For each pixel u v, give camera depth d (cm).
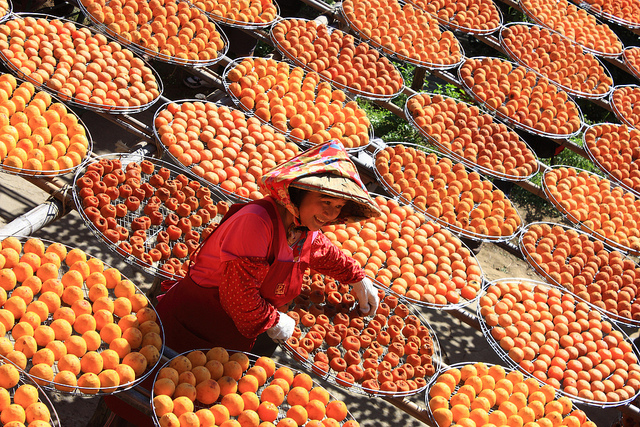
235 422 274
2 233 358
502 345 422
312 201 269
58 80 468
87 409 437
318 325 360
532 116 686
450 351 600
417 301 424
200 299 312
